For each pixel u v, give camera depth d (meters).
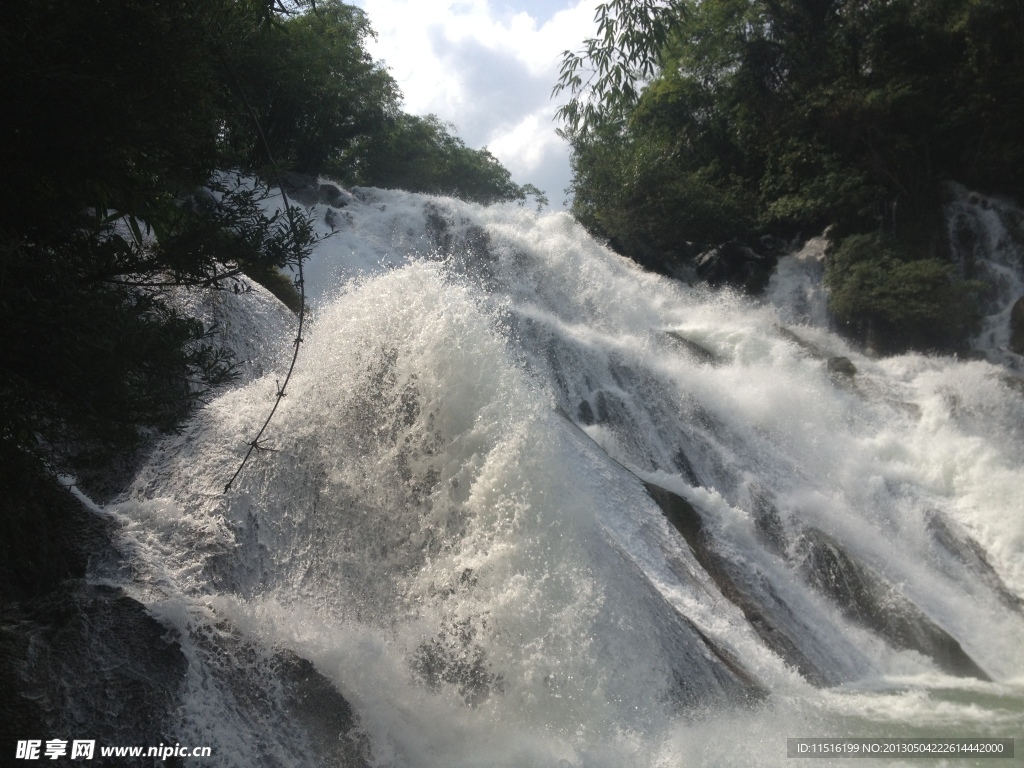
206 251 6.24
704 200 32.03
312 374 9.70
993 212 29.91
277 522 8.33
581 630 8.10
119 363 5.31
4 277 4.73
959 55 33.06
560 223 25.48
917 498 15.06
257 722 6.22
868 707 9.16
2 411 5.35
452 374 9.18
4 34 4.88
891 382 19.61
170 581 7.11
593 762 6.96
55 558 6.88
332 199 22.38
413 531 8.61
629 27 9.95
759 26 34.78
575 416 14.71
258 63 22.16
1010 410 18.17
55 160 5.54
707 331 20.09
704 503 12.05
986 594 13.30
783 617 10.52
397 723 6.89
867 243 28.69
